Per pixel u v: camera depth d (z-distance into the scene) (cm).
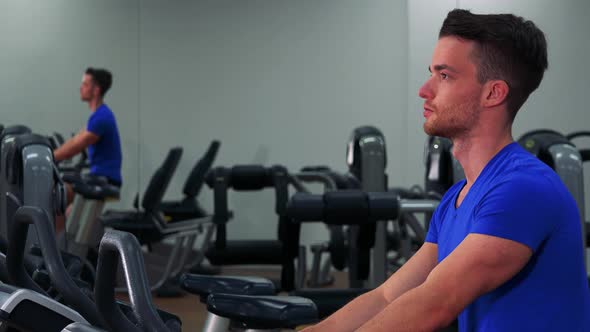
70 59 525
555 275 101
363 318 122
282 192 362
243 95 528
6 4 523
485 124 109
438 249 117
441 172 311
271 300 126
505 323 102
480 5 500
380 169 320
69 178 436
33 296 104
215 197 362
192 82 529
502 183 101
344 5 522
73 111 523
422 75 516
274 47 526
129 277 88
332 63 523
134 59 528
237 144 527
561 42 479
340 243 364
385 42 520
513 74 107
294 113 525
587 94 477
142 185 529
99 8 527
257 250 369
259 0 527
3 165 250
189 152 529
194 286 141
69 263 151
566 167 268
